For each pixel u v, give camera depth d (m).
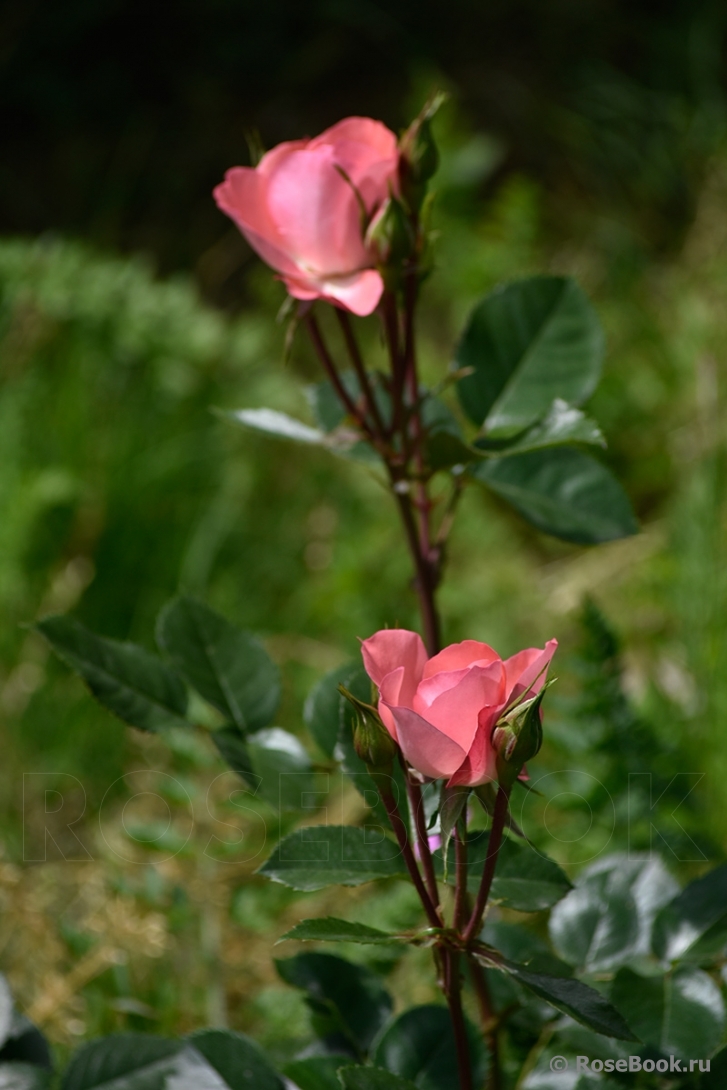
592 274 2.80
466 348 1.40
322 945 1.56
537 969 1.34
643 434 2.31
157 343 2.30
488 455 1.33
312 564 2.28
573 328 1.40
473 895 1.32
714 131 3.05
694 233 2.72
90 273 2.29
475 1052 1.32
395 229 1.31
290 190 1.31
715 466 1.85
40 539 2.10
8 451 2.07
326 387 1.44
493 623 2.03
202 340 2.32
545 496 1.39
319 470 2.37
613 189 3.19
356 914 1.52
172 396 2.39
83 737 1.86
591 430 1.32
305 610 2.15
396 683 1.21
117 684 1.34
